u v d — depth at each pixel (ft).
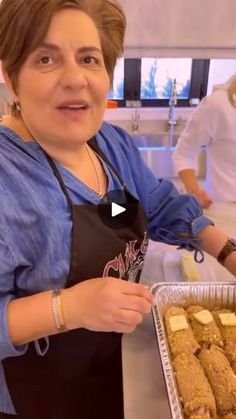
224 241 2.71
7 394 2.36
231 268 2.63
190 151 4.78
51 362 2.22
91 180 2.23
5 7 1.62
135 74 6.59
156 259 3.06
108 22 1.91
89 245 2.00
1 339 1.63
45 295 1.71
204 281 2.66
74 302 1.67
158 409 1.82
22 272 1.87
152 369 2.04
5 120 2.05
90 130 1.86
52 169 1.94
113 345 2.35
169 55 5.45
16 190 1.77
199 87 6.82
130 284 1.79
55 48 1.62
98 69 1.79
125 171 2.60
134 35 5.21
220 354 2.04
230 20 5.32
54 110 1.71
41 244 1.83
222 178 4.77
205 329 2.20
